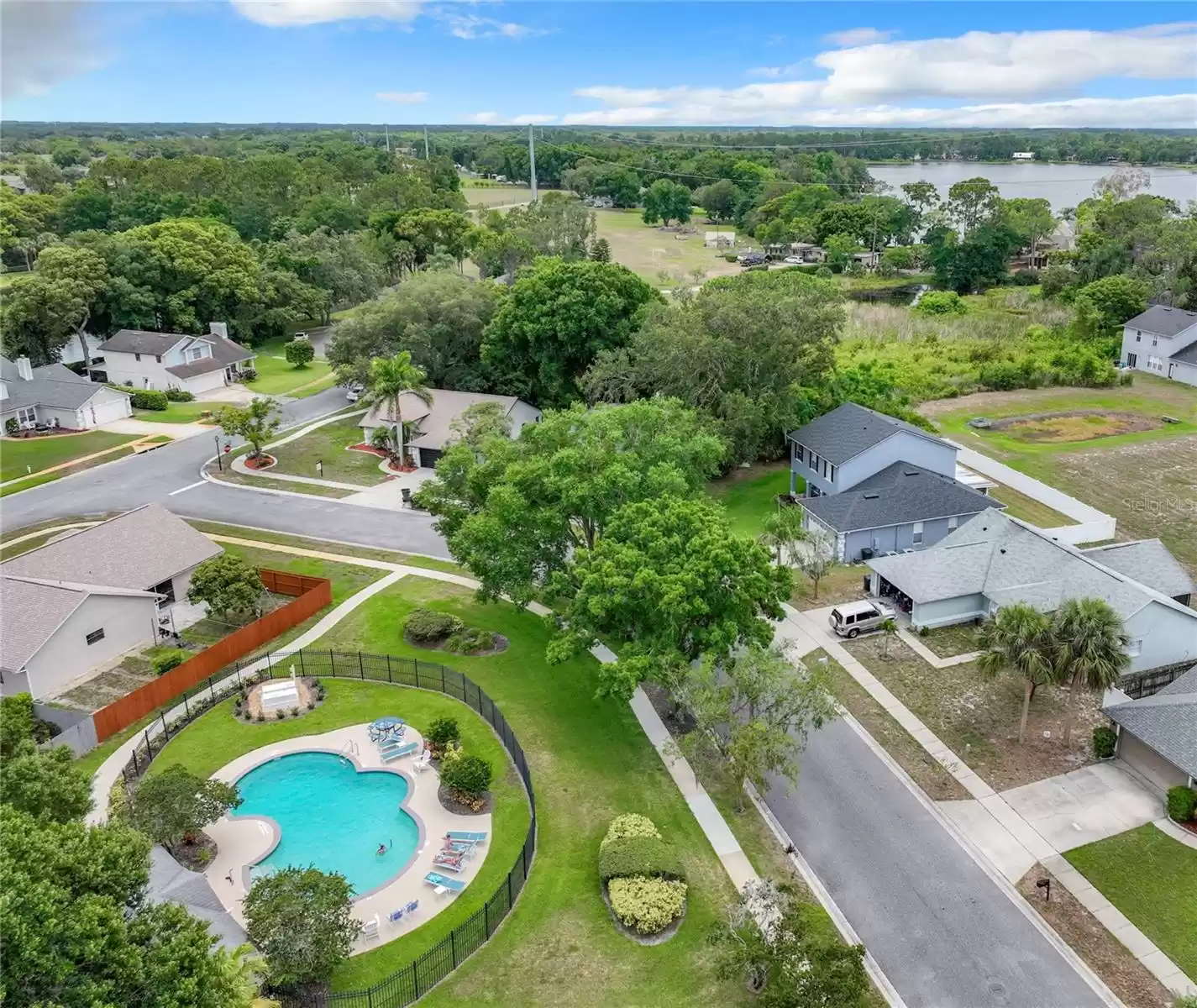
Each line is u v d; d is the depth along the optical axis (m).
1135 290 99.75
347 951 24.58
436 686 40.00
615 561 35.66
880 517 52.06
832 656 42.53
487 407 67.06
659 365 63.44
